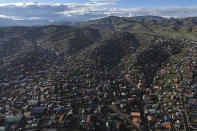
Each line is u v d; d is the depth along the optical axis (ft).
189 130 430.61
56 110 532.73
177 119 472.85
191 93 586.45
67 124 455.22
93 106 562.25
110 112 529.04
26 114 523.70
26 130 444.14
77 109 542.16
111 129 448.24
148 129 450.30
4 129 447.42
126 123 471.62
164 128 450.71
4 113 536.01
